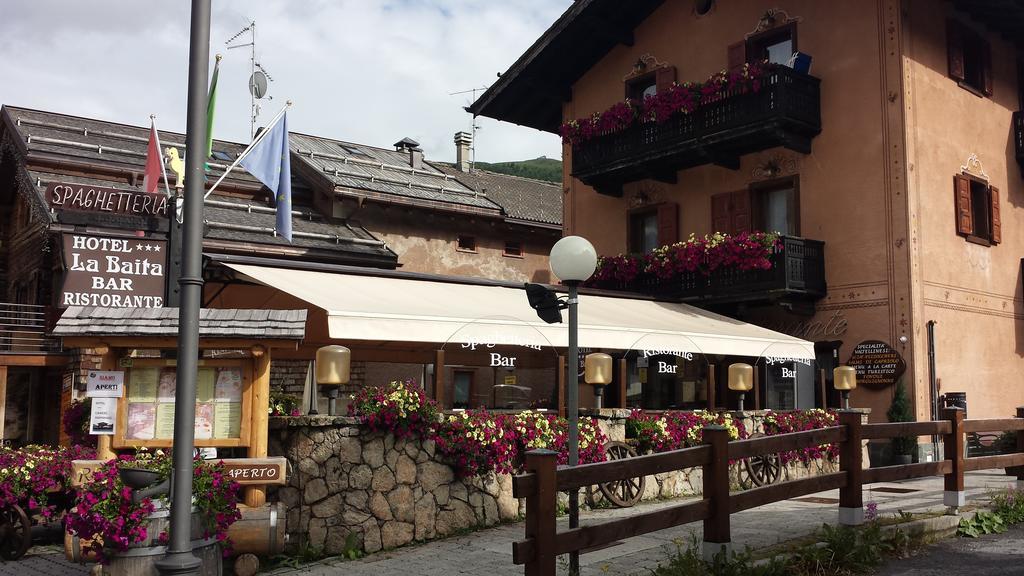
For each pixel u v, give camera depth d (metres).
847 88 18.52
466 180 29.02
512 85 23.84
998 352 19.25
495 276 25.56
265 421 8.70
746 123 18.64
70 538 8.38
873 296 17.77
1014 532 9.46
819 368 18.56
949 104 18.81
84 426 10.88
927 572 7.60
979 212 19.55
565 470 6.13
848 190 18.34
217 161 23.52
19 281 22.31
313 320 15.08
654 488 12.40
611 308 16.95
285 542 9.15
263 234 20.05
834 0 18.84
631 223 22.75
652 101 20.22
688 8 21.67
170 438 8.44
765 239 18.19
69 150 20.66
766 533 9.09
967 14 19.70
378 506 9.77
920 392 17.05
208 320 8.60
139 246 9.97
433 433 10.24
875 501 11.18
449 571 8.40
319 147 26.09
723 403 19.78
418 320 12.05
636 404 21.39
